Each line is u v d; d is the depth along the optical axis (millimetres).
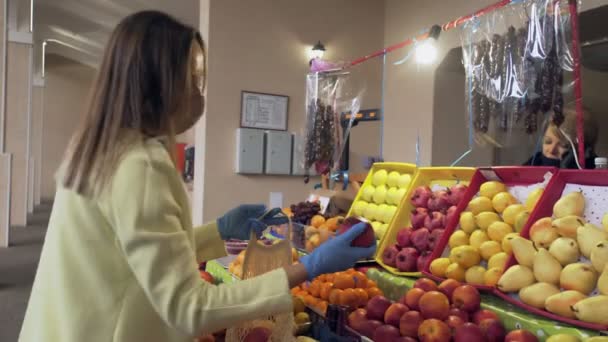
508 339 1236
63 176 947
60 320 913
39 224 8875
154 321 948
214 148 4328
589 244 1309
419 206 2055
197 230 1421
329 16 4848
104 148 923
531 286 1368
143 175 891
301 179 4789
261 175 4570
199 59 1085
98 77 979
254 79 4488
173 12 7477
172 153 996
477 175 1887
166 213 889
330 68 3543
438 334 1262
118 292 915
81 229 916
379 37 5125
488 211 1732
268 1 4539
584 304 1201
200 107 1111
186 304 845
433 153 4500
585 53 3916
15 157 8281
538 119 2150
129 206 867
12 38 7684
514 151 4098
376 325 1417
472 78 2363
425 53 2736
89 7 8781
